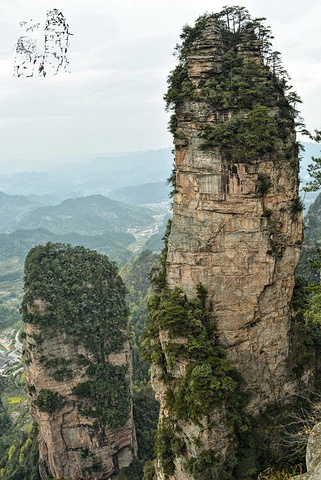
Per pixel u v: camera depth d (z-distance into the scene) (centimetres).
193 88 3412
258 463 3291
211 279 3478
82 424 5869
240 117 3316
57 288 6009
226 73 3491
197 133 3347
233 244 3381
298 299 3869
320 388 3806
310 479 1459
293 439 3303
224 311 3494
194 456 3170
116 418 5856
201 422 3116
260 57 3538
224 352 3400
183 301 3569
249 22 3588
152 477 4944
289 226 3491
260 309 3519
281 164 3359
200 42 3453
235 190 3288
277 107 3428
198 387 3161
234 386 3238
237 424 3319
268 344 3597
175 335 3428
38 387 5769
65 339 5841
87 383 5900
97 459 5872
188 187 3450
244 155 3212
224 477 3133
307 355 3769
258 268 3412
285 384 3684
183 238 3528
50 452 5919
